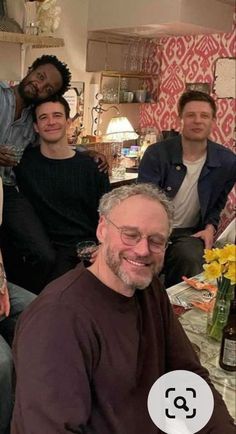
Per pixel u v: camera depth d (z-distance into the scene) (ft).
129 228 3.94
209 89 14.98
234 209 14.44
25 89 8.85
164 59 15.74
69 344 3.61
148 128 16.30
